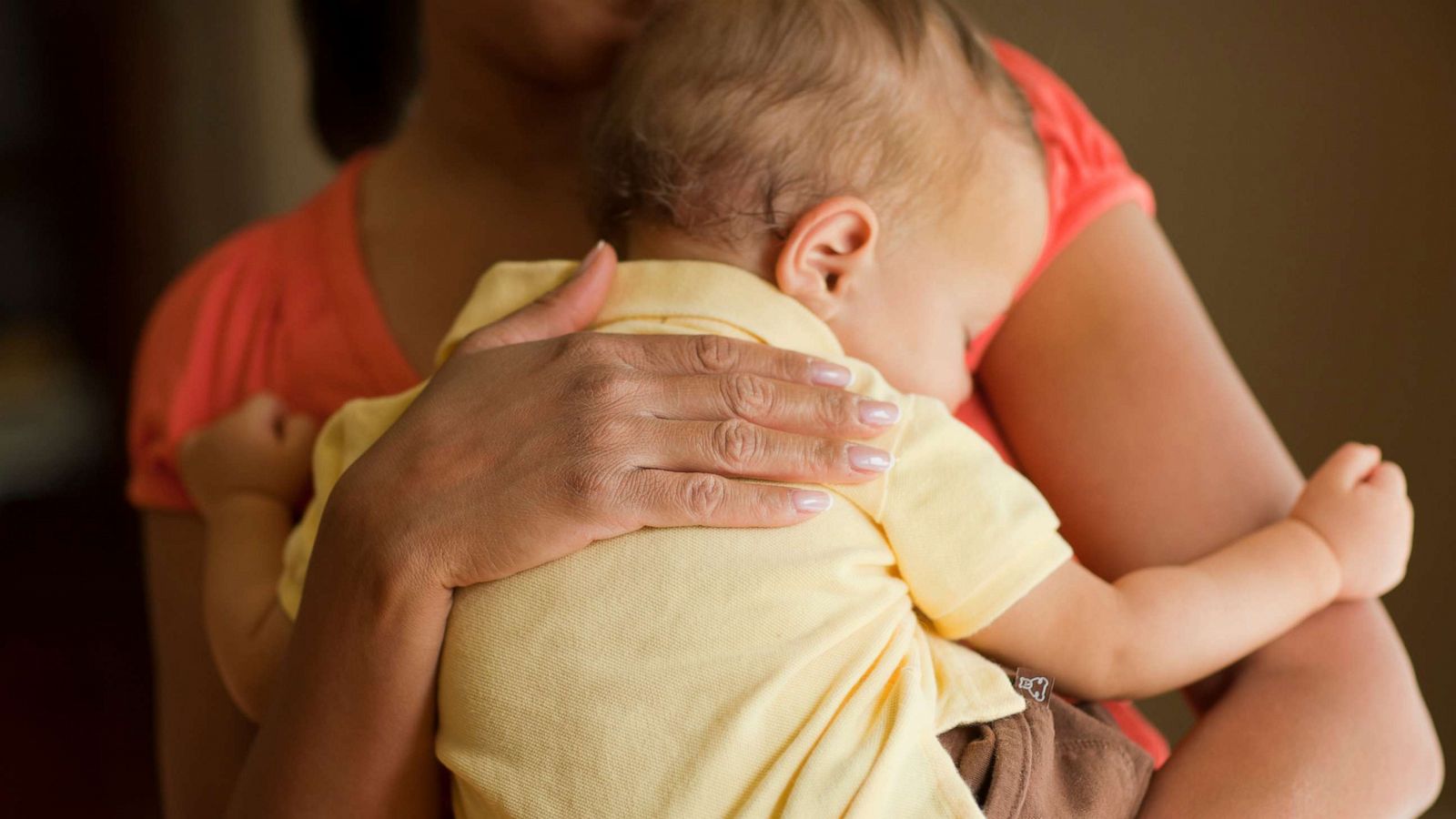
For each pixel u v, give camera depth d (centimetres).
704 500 66
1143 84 187
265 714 79
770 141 77
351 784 72
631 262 79
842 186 77
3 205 253
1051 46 190
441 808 78
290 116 254
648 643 65
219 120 253
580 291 77
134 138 250
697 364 70
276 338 106
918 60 79
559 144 102
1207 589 77
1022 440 93
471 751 67
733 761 64
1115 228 93
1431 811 181
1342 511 81
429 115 107
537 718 65
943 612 72
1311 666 80
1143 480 88
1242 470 86
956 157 79
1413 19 170
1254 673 81
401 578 68
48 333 266
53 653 264
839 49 78
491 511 67
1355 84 175
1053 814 71
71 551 269
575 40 93
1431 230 174
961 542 71
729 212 78
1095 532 89
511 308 83
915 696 67
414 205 107
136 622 269
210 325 109
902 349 80
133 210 254
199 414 107
